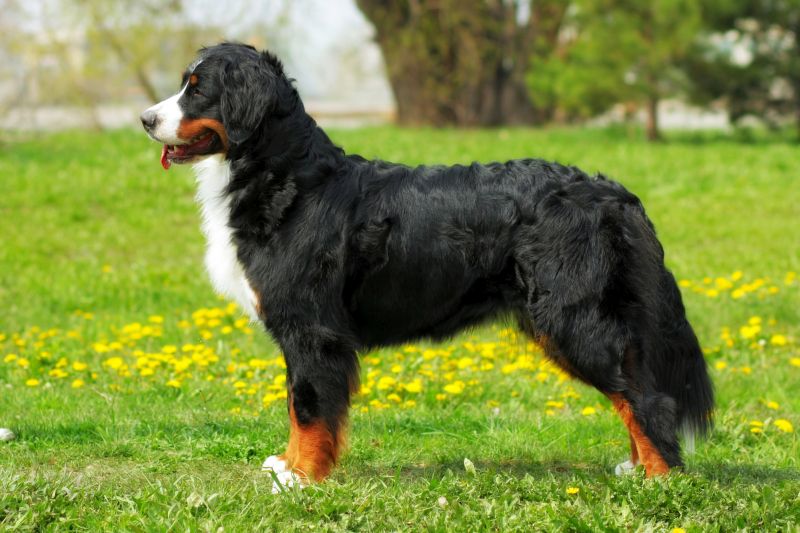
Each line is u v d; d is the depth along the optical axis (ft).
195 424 23.91
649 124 102.73
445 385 28.09
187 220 59.98
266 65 19.26
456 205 19.06
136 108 124.77
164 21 102.83
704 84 95.76
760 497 17.75
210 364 30.99
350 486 18.24
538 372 29.71
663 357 19.48
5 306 41.22
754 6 92.79
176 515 16.70
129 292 43.57
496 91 124.47
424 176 19.54
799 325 35.76
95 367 31.01
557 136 104.99
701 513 17.11
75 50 102.42
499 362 31.53
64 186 66.80
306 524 16.58
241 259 19.29
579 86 96.89
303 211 19.02
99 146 85.97
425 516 17.08
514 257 18.90
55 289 43.80
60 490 17.88
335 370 19.01
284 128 19.11
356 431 23.89
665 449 18.60
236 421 24.31
